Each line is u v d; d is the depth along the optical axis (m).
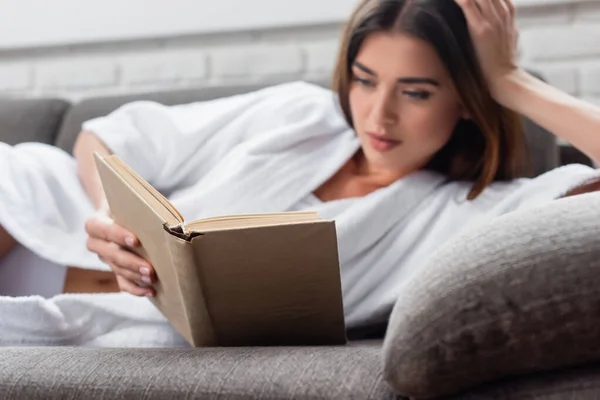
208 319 0.70
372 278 1.00
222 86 1.39
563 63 1.48
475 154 1.06
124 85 1.79
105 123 1.20
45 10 1.84
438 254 0.56
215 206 1.05
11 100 1.52
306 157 1.10
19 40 1.86
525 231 0.53
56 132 1.46
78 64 1.83
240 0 1.67
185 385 0.57
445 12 0.98
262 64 1.68
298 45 1.66
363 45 1.01
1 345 0.92
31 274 1.11
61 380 0.62
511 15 1.03
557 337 0.49
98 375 0.61
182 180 1.20
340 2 1.60
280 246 0.65
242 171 1.07
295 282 0.68
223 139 1.17
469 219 1.00
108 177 0.78
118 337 0.96
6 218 1.06
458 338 0.49
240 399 0.55
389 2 0.98
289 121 1.15
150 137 1.19
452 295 0.51
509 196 1.00
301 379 0.55
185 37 1.75
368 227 1.01
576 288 0.48
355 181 1.09
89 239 0.91
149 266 0.79
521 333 0.49
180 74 1.74
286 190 1.06
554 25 1.49
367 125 1.03
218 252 0.64
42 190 1.13
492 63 1.02
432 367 0.50
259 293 0.69
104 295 0.97
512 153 1.06
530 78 1.04
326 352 0.60
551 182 1.00
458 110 1.03
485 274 0.50
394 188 1.04
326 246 0.66
